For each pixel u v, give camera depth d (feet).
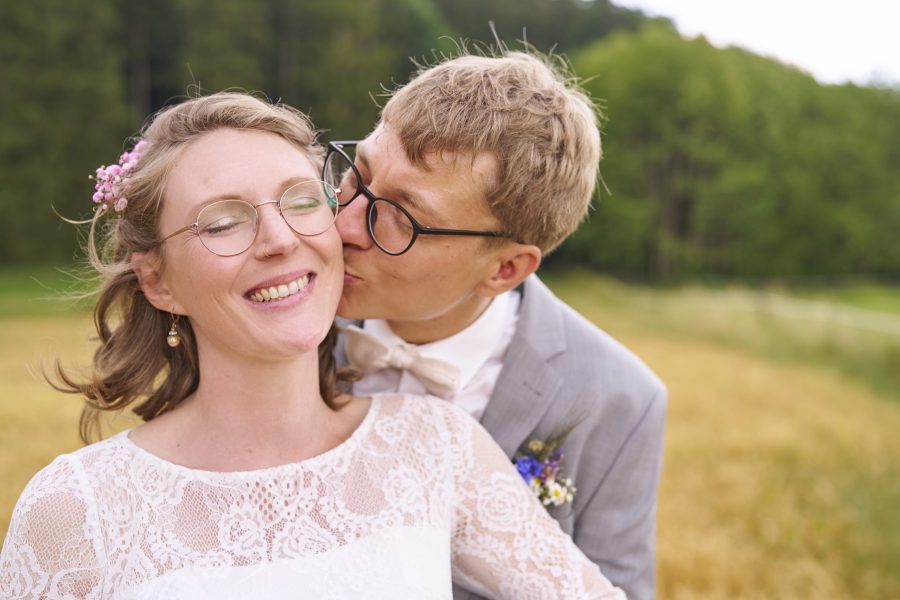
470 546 5.71
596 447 7.25
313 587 4.87
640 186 141.59
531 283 7.56
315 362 5.38
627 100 141.69
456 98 5.83
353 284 6.17
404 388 6.78
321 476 5.16
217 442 5.16
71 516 4.65
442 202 5.86
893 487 22.76
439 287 6.18
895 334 54.44
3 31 111.14
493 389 7.07
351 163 5.88
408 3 139.74
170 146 4.88
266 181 4.79
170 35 125.18
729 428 29.12
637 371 7.44
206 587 4.72
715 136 142.72
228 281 4.71
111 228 5.33
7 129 110.22
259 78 125.59
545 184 6.11
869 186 145.38
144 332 5.49
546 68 6.48
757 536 19.16
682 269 139.13
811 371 44.86
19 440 25.45
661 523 19.19
